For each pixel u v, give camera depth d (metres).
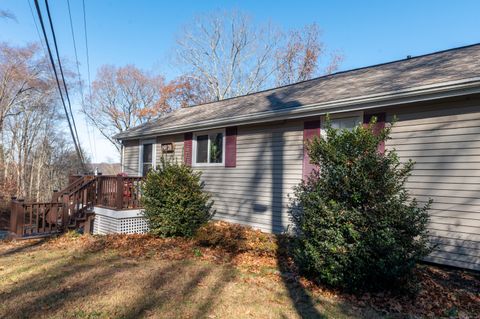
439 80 5.70
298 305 4.26
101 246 7.39
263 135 9.03
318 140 5.23
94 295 4.46
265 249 7.17
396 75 7.61
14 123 31.62
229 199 9.86
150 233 8.54
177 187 8.25
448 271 5.64
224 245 7.46
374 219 4.33
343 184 4.61
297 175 8.16
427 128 6.08
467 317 3.98
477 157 5.49
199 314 3.91
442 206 5.83
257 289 4.81
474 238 5.48
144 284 4.93
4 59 29.28
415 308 4.20
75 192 9.35
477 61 6.34
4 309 3.99
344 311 4.11
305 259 4.89
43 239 8.48
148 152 13.59
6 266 5.85
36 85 31.45
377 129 6.75
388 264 4.23
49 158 35.84
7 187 27.94
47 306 4.08
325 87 9.09
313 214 4.74
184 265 6.02
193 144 11.15
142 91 40.41
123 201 9.03
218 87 33.25
